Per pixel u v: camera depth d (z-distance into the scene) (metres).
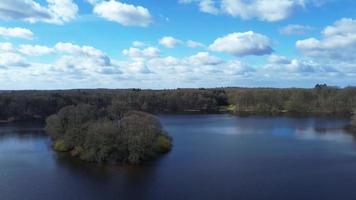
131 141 111.69
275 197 82.38
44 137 159.88
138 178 96.44
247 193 84.88
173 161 114.38
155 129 129.12
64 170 104.50
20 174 100.81
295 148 136.00
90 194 85.12
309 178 96.19
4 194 85.31
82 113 139.00
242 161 114.56
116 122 125.69
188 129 189.88
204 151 130.00
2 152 128.38
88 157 113.56
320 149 134.00
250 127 197.62
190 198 82.06
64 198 82.88
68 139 128.50
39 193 86.00
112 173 101.31
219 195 83.69
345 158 118.94
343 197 82.19
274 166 108.56
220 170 104.12
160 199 81.62
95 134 112.69
